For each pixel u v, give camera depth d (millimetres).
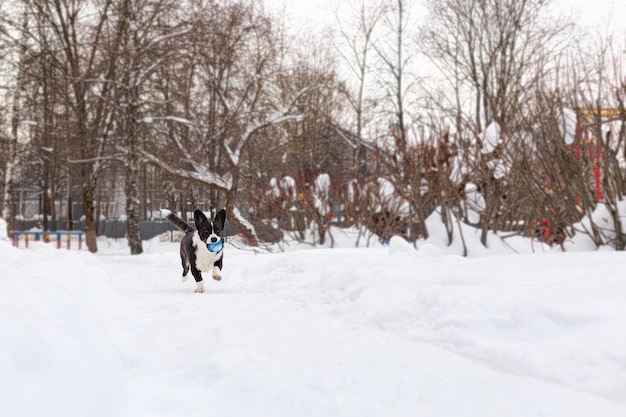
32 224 51469
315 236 18172
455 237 13836
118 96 27000
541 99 11641
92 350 3092
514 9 33219
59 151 31391
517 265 6902
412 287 6785
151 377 3914
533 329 4703
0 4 28203
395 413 3273
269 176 26547
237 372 3998
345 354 4637
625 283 5121
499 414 3207
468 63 34875
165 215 11289
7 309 2791
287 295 8578
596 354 4012
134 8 26688
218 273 10648
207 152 26609
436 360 4438
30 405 2340
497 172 13281
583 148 10953
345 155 41188
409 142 14461
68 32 29109
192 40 25422
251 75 26266
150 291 9680
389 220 16875
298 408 3361
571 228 11820
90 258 10836
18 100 30734
